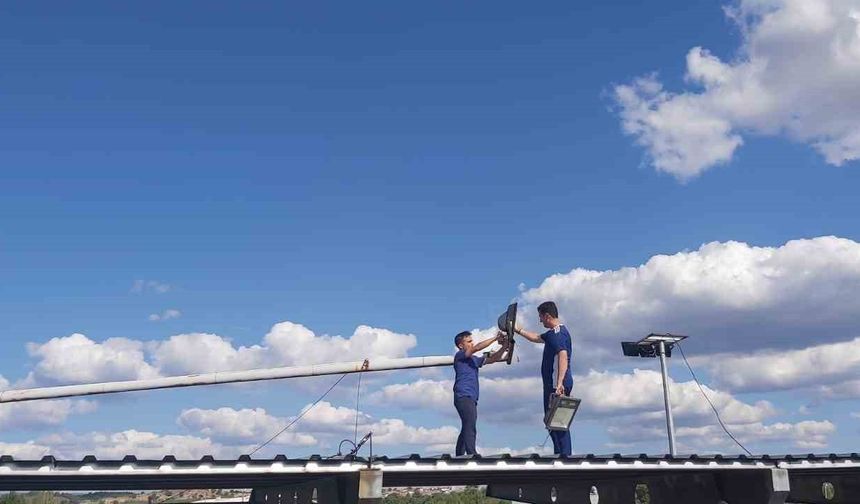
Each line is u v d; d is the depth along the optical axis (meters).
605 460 8.59
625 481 10.39
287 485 10.04
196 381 11.94
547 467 8.35
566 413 9.67
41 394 11.55
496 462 8.16
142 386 11.95
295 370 12.02
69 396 11.62
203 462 7.14
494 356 10.68
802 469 9.29
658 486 9.98
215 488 9.52
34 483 8.12
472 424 10.21
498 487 11.22
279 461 7.44
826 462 9.37
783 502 8.98
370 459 7.71
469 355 10.47
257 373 12.05
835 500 10.62
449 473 8.84
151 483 8.62
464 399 10.25
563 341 10.28
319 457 7.63
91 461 6.75
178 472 7.04
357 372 12.01
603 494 10.70
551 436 9.88
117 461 6.85
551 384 10.49
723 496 9.32
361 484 7.54
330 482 8.23
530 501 11.41
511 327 10.48
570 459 8.46
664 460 8.81
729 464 9.03
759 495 9.05
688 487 9.59
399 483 10.45
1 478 7.30
